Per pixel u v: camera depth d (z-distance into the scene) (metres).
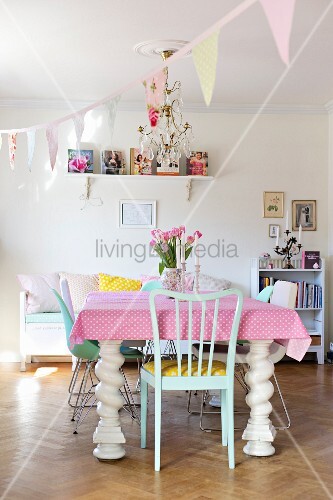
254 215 7.22
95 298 4.57
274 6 1.84
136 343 4.75
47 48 5.15
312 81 6.22
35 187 7.02
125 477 3.20
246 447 3.62
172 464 3.42
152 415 4.54
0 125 6.94
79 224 7.06
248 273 7.21
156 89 3.44
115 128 7.07
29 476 3.20
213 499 2.91
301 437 3.96
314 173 7.28
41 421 4.28
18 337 6.98
